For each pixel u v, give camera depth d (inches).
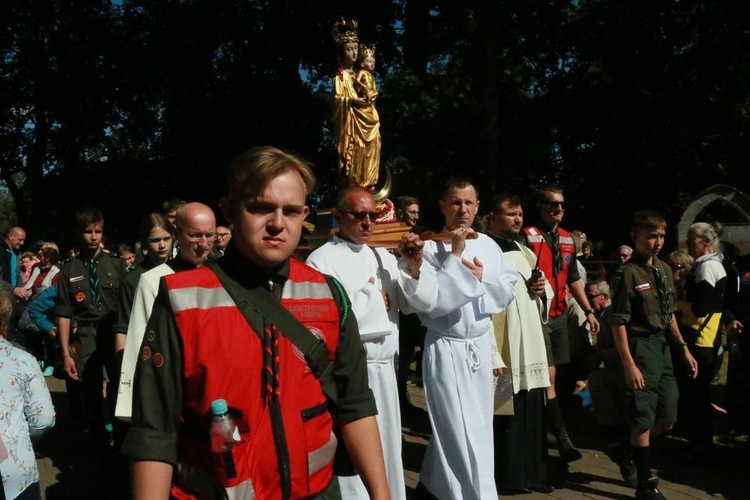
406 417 277.1
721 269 223.6
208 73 729.6
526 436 193.5
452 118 551.5
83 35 852.0
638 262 189.6
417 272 161.8
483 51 578.9
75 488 205.3
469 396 170.9
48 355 353.7
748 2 650.2
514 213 206.1
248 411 67.6
